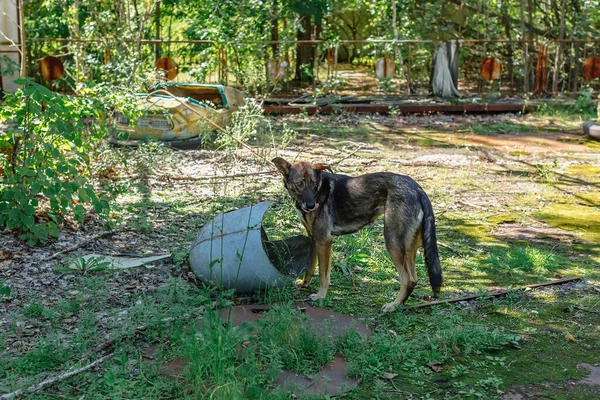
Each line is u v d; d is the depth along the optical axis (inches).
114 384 183.5
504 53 933.8
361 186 243.0
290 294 251.9
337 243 306.3
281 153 493.4
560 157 508.4
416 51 875.4
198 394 176.9
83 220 305.7
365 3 926.4
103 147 405.1
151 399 177.5
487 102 733.3
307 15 919.7
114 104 407.2
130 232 317.7
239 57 769.6
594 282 271.0
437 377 195.6
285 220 335.9
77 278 260.7
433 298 253.6
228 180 412.5
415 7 906.1
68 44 724.7
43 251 286.4
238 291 247.1
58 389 184.7
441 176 443.2
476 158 498.3
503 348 214.4
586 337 222.8
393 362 201.5
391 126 637.9
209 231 250.2
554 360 207.0
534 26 914.7
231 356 190.7
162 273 268.7
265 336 205.9
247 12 760.3
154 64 754.2
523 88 871.1
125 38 673.0
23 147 310.3
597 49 856.3
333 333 217.8
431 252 233.0
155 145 436.8
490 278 275.4
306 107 688.4
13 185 294.8
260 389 181.0
